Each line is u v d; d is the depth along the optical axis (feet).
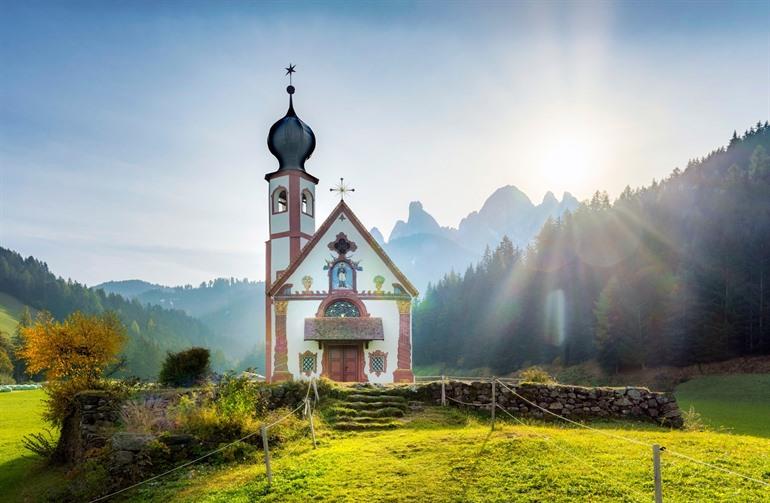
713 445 50.96
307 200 147.33
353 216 123.24
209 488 47.34
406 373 118.11
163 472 54.13
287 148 146.61
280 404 77.10
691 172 385.09
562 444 50.06
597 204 364.17
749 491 37.99
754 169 295.69
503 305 339.98
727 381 203.51
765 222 245.86
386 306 121.08
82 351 90.02
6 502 62.75
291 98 153.07
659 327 246.68
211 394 74.43
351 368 118.52
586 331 280.92
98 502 50.24
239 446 56.85
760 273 231.71
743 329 225.15
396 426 67.00
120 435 56.49
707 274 240.53
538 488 39.91
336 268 122.11
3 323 524.52
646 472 42.06
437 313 399.24
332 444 58.08
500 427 61.67
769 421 112.16
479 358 337.72
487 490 40.11
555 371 284.41
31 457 83.05
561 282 310.24
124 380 85.76
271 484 44.96
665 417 73.82
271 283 140.56
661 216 303.68
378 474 45.01
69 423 79.41
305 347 119.03
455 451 49.24
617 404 75.97
